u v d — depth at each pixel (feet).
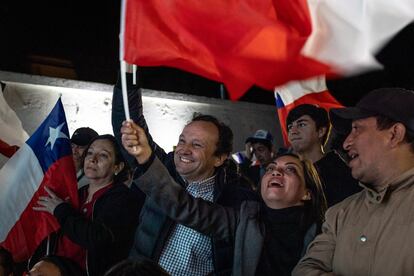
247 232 7.30
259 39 5.65
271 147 14.60
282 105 13.44
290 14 5.57
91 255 8.68
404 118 5.93
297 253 7.23
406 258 5.43
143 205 9.19
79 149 12.26
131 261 5.02
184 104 19.61
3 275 8.72
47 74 18.25
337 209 6.36
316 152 11.35
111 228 8.91
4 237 9.63
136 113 7.98
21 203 9.76
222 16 5.77
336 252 6.04
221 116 20.31
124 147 7.33
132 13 6.07
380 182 6.00
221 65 5.85
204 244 7.93
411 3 5.39
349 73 5.55
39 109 16.98
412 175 5.80
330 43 5.53
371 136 6.03
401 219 5.60
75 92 17.66
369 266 5.64
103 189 9.96
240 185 9.70
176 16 5.95
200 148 8.37
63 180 9.87
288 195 7.38
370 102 6.14
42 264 7.66
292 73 5.63
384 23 5.45
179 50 6.01
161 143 19.02
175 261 7.94
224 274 7.71
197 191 8.52
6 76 16.58
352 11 5.46
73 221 8.79
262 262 7.20
